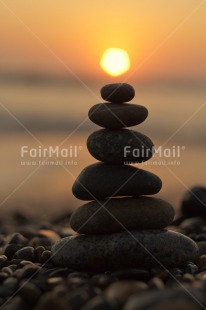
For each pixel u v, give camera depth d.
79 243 3.94
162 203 4.07
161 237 3.90
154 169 13.05
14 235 5.08
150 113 25.86
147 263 3.83
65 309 2.67
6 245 4.72
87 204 4.06
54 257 4.06
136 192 4.01
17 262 4.22
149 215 3.96
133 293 2.92
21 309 2.99
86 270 3.89
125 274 3.54
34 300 3.04
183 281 3.41
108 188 3.97
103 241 3.87
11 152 15.52
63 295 2.99
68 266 3.95
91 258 3.83
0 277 3.68
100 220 3.93
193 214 6.96
